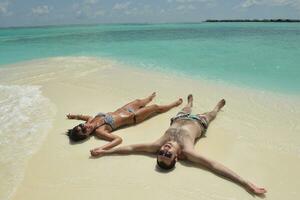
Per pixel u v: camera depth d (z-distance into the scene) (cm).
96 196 185
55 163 220
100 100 356
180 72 506
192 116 258
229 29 2153
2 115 307
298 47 848
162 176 204
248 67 546
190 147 222
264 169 211
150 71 515
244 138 255
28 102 348
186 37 1368
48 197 184
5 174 204
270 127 276
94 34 1767
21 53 803
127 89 399
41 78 464
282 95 370
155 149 230
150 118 302
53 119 299
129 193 188
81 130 253
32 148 239
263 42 1030
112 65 577
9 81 447
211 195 185
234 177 197
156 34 1673
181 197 184
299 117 298
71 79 457
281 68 534
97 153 229
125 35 1612
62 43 1109
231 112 312
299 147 240
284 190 190
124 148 232
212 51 786
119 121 276
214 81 441
